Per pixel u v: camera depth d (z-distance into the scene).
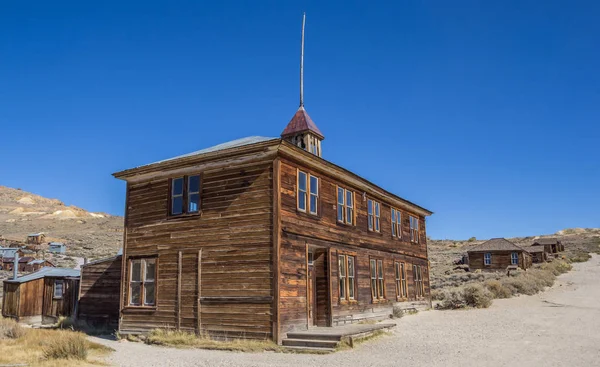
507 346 15.59
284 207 17.42
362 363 13.12
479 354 14.21
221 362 13.56
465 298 30.61
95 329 22.55
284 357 14.41
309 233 18.86
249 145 17.39
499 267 62.25
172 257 19.19
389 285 26.34
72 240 82.56
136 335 19.30
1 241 67.31
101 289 23.66
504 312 26.48
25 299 26.83
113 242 81.69
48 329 22.53
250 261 17.23
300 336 16.23
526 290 37.31
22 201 147.12
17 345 15.38
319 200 20.00
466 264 68.69
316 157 19.09
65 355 13.28
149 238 20.11
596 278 47.62
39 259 54.53
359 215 23.77
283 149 17.52
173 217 19.50
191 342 16.91
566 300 32.28
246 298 16.98
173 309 18.67
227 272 17.64
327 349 15.19
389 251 27.05
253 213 17.53
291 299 17.09
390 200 28.11
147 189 20.75
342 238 21.61
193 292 18.30
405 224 30.42
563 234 122.50
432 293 39.75
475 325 21.41
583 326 20.38
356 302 22.12
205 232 18.53
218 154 18.14
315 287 20.02
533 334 18.25
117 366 12.86
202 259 18.34
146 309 19.41
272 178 17.41
